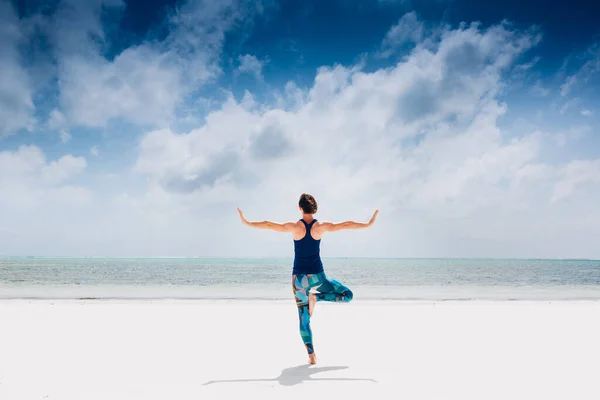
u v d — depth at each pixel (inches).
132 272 1364.4
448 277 1203.9
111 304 392.8
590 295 631.8
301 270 175.3
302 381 156.6
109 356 196.7
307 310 179.5
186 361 188.2
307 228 174.2
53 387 148.2
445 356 199.6
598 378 163.3
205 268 1715.1
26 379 158.2
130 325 283.1
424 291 721.0
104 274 1247.5
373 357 197.3
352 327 281.1
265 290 751.7
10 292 666.2
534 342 233.0
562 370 175.0
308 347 180.9
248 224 171.2
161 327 277.0
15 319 301.7
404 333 259.8
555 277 1208.8
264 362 187.2
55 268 1563.7
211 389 146.4
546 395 141.9
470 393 143.3
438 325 289.0
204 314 336.2
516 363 186.4
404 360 191.5
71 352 204.2
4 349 209.8
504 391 145.9
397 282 987.3
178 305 390.9
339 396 138.6
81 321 296.4
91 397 137.3
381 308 377.1
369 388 148.1
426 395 140.6
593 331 267.6
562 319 315.9
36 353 201.6
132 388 147.4
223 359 192.5
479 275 1300.4
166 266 1892.2
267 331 266.2
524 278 1158.3
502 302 429.4
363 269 1754.4
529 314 340.5
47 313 331.9
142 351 207.9
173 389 146.3
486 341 235.6
